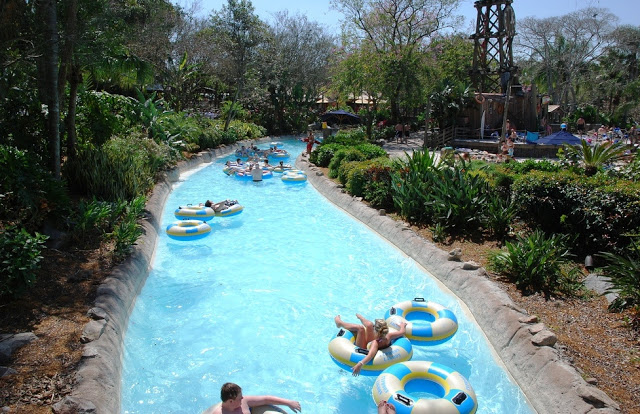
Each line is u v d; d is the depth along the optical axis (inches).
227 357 288.7
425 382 237.6
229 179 870.4
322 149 935.0
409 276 412.8
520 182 460.1
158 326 325.4
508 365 271.1
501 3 1344.7
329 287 391.2
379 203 588.1
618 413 202.7
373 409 243.6
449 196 494.9
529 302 323.3
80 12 500.1
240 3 1434.5
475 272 372.5
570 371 233.6
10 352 243.8
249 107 1795.0
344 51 1526.8
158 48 1194.0
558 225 428.8
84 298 311.0
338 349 263.4
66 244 396.2
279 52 1850.4
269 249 484.1
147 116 921.5
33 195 396.8
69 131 578.9
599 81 2251.5
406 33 1499.8
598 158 515.5
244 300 366.0
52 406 206.5
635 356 251.6
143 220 506.6
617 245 372.5
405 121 1663.4
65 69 510.6
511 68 1360.7
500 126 1286.9
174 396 251.3
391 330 276.4
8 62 450.0
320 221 588.7
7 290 287.6
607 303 315.9
